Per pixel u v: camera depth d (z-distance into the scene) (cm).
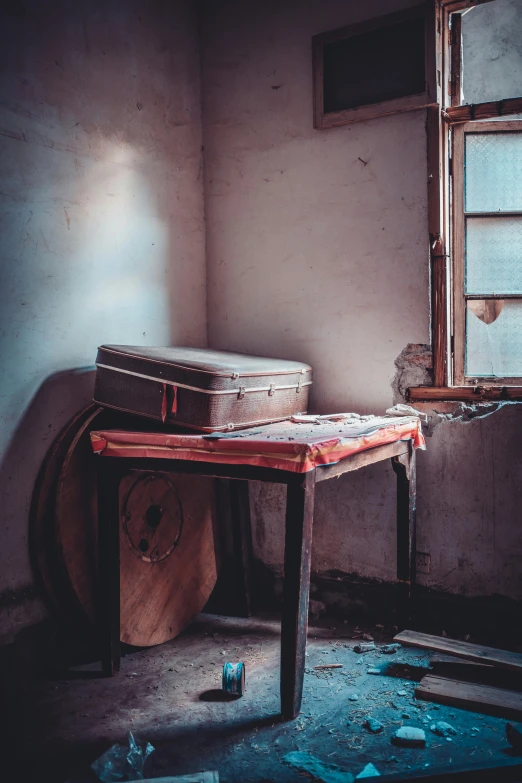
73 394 309
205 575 354
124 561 305
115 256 329
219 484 376
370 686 277
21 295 284
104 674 290
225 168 377
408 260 331
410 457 314
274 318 368
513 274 332
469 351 336
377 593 346
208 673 292
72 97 305
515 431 314
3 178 275
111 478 282
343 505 352
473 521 324
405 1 321
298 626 245
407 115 326
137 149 340
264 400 295
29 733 245
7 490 280
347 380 349
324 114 344
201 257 385
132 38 336
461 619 329
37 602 295
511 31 431
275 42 357
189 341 377
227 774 220
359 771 219
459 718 251
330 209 348
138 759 226
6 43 274
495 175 332
